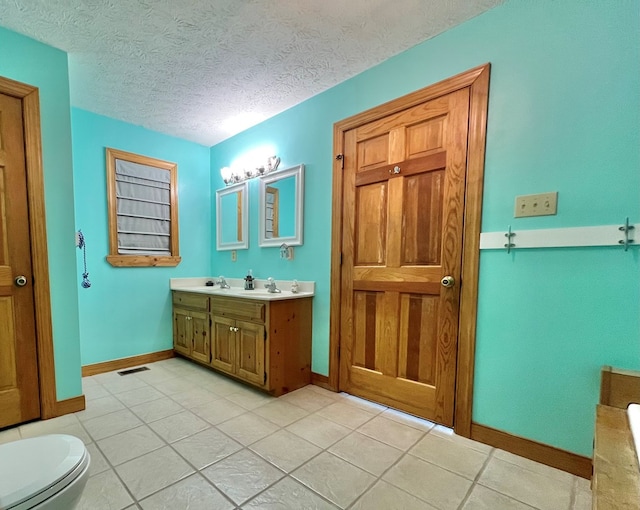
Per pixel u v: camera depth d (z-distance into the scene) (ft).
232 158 10.62
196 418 6.24
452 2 5.02
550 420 4.82
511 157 5.09
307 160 8.25
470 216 5.50
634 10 4.12
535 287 4.91
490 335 5.36
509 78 5.08
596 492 2.58
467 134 5.53
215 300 8.68
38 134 6.03
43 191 6.12
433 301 6.06
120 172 9.29
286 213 8.77
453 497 4.15
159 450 5.14
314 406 6.82
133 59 6.48
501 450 5.22
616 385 4.11
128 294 9.51
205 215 11.46
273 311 7.24
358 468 4.73
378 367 6.92
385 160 6.71
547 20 4.73
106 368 9.05
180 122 9.50
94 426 5.90
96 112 8.76
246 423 6.05
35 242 6.04
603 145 4.36
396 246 6.56
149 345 10.01
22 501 2.60
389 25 5.55
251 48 6.16
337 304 7.57
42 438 3.46
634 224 4.16
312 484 4.38
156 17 5.32
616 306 4.31
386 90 6.62
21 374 5.93
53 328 6.25
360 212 7.20
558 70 4.66
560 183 4.68
